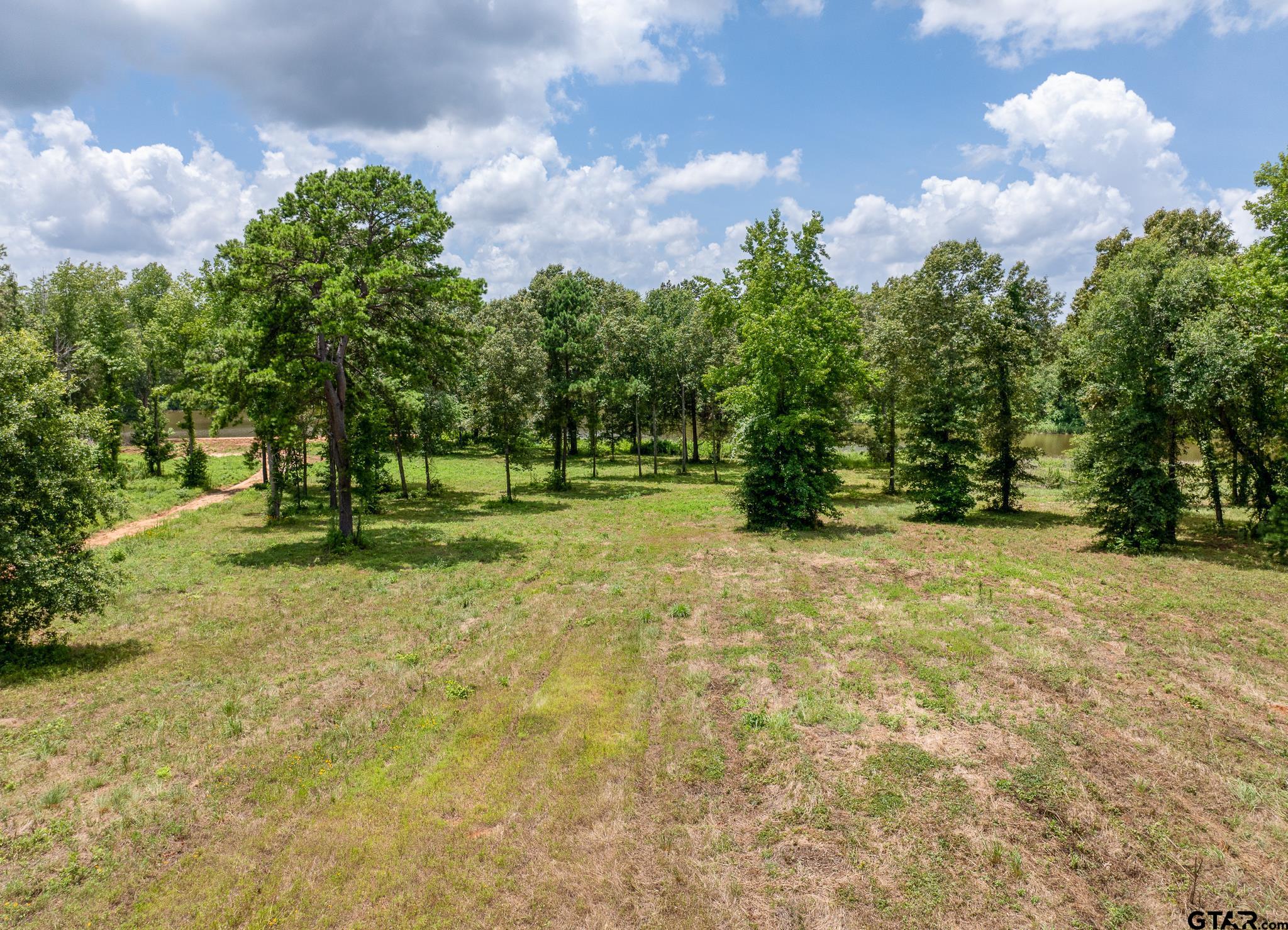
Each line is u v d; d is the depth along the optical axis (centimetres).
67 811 691
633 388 4212
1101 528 2125
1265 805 685
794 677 1027
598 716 909
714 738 844
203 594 1543
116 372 3925
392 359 2211
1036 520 2628
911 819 674
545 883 596
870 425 4119
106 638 1230
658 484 4181
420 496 3609
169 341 3838
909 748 805
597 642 1208
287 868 615
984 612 1330
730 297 3425
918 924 546
